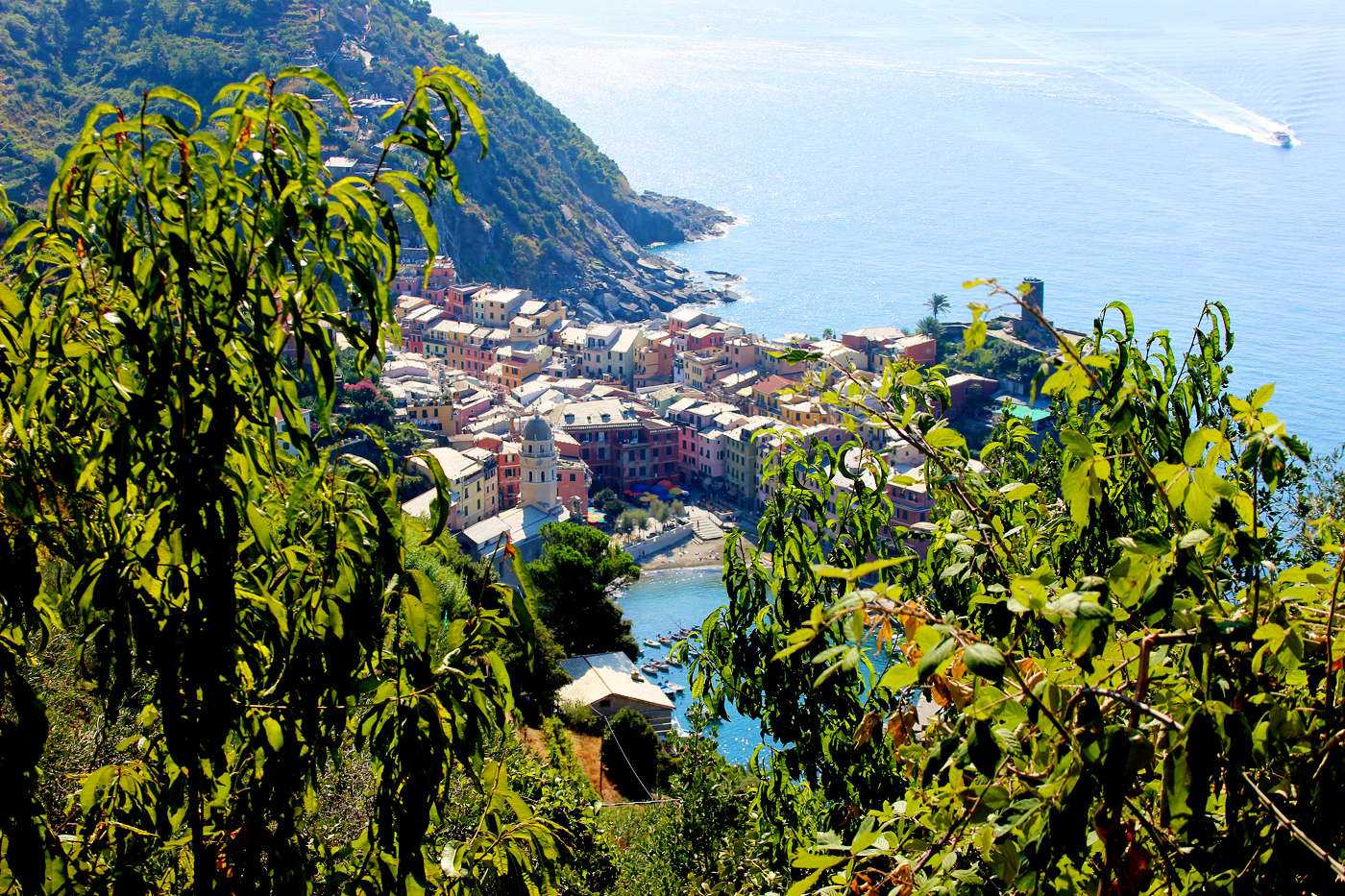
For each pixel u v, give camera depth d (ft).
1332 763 16.15
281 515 22.20
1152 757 15.37
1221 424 28.48
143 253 18.75
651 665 237.66
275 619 21.08
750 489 366.84
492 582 21.45
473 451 317.83
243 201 19.52
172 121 18.19
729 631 38.47
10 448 19.12
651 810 93.71
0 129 526.98
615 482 381.19
